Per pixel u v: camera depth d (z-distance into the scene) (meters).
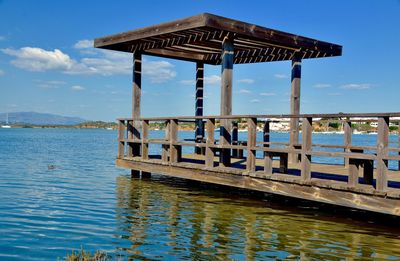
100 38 12.70
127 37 11.77
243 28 10.09
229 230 7.48
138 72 13.16
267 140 12.86
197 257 6.10
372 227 7.64
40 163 22.25
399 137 11.06
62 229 7.66
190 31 10.29
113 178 15.12
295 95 12.47
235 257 6.10
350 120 8.66
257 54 13.66
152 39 11.62
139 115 13.16
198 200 10.11
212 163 9.95
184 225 7.85
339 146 10.66
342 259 6.01
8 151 33.34
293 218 8.30
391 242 6.75
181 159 11.74
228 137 10.00
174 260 5.98
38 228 7.74
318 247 6.52
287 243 6.74
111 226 7.84
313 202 9.60
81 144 48.94
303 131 7.86
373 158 6.81
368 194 6.89
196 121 14.86
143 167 12.09
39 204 10.03
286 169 8.99
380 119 6.73
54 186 13.15
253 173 8.77
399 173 10.34
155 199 10.30
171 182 13.02
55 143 50.66
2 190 12.36
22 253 6.36
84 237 7.13
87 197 10.93
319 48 12.21
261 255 6.18
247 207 9.28
